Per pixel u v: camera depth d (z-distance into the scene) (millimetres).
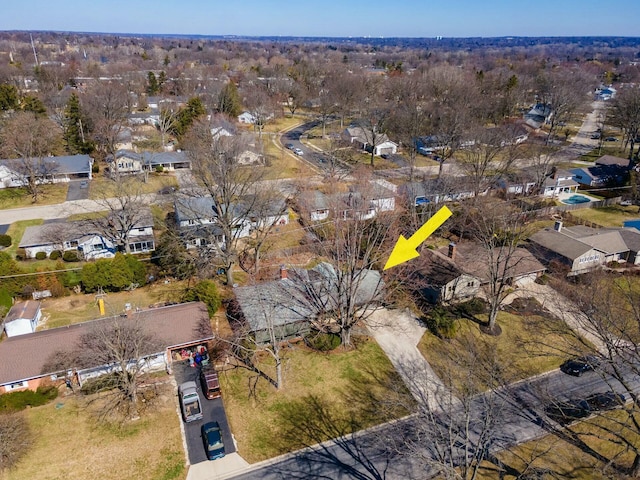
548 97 117125
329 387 32812
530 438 28609
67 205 63562
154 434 28688
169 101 105812
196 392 30656
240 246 52094
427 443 27594
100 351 31062
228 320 39625
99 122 79312
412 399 31719
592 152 93500
